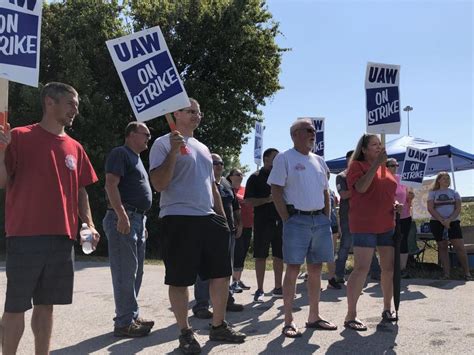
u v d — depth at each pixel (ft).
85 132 49.06
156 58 14.52
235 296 23.75
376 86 17.63
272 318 18.99
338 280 26.86
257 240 22.44
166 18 53.62
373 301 22.03
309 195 16.65
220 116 55.31
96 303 21.97
